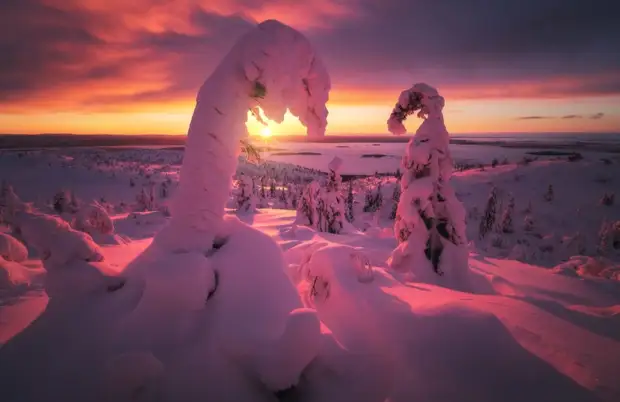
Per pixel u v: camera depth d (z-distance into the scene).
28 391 2.49
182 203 3.58
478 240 52.06
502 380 2.75
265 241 3.61
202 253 3.45
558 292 7.12
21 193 63.38
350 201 52.19
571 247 37.34
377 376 2.75
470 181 101.25
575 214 68.25
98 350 2.77
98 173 98.62
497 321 3.40
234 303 2.97
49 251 3.56
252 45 3.35
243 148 3.60
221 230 3.69
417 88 7.54
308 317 2.47
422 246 7.54
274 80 3.38
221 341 2.69
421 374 2.80
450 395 2.59
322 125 3.63
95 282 3.49
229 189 3.65
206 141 3.47
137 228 18.59
